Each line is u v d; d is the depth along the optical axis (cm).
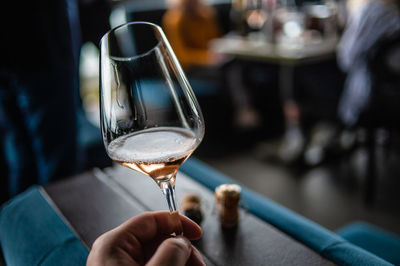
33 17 123
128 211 77
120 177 94
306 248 63
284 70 246
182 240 43
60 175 149
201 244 66
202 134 51
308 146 278
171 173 48
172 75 50
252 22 269
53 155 146
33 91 133
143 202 81
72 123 148
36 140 143
